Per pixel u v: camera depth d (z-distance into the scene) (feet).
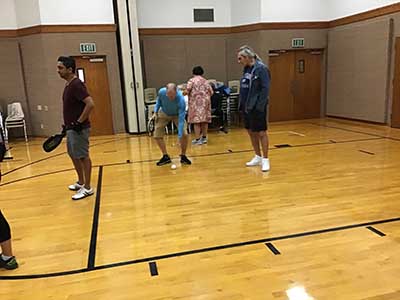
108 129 26.81
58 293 7.40
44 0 24.13
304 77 30.14
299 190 12.86
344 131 24.00
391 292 7.00
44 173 16.56
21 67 26.30
